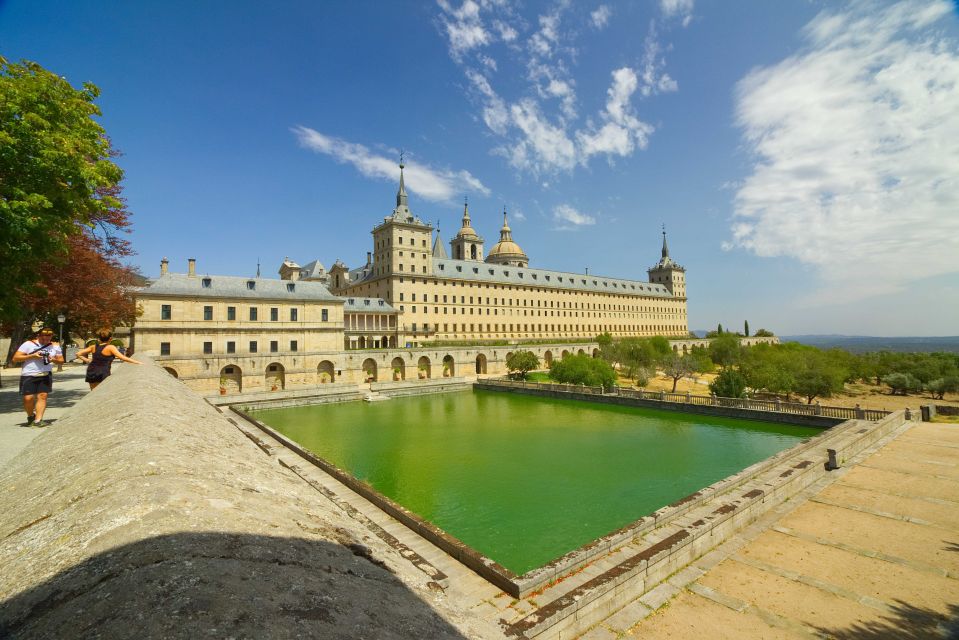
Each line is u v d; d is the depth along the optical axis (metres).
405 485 32.59
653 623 12.45
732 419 50.41
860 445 28.61
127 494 4.00
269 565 3.33
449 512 27.44
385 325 100.69
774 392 68.62
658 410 57.31
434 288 107.44
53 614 2.32
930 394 86.06
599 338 111.75
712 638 11.87
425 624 3.51
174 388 15.14
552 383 74.19
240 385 65.94
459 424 53.19
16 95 17.34
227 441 8.64
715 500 19.17
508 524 25.55
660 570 14.27
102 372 16.66
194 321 64.69
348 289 120.44
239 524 3.93
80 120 19.86
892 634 11.91
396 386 73.44
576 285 140.62
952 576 14.48
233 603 2.51
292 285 75.62
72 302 32.97
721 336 142.38
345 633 2.64
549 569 13.38
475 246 145.00
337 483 23.50
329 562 3.94
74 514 3.84
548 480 33.34
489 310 117.50
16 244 17.25
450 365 91.62
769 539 17.23
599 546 14.78
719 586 14.17
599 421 53.91
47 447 7.15
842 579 14.48
